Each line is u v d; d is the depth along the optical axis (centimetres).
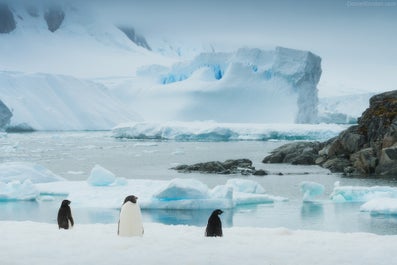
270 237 1370
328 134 9581
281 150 5431
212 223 1353
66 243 1223
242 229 1516
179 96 13712
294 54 12631
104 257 1102
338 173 4284
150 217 2392
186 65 14900
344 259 1120
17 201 2822
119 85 15788
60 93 13950
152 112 14025
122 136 10481
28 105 13100
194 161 5722
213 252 1162
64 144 8538
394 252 1192
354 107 17312
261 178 4034
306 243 1288
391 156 4078
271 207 2702
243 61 13500
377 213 2503
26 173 3509
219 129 9706
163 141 9444
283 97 12400
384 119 4359
